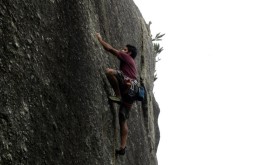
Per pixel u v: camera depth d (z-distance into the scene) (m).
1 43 5.16
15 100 5.20
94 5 8.68
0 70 5.04
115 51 8.46
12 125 5.04
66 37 6.80
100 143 7.43
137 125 10.78
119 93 8.59
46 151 5.61
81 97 6.95
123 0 11.59
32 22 5.89
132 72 8.55
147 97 12.62
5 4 5.38
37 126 5.52
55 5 6.63
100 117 7.68
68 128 6.33
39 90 5.74
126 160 9.22
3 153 4.81
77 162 6.39
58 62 6.41
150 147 12.30
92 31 8.09
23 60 5.51
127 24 11.52
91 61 7.66
